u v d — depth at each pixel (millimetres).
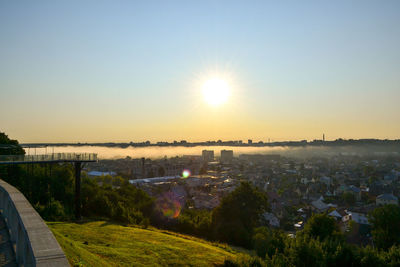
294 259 22484
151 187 160875
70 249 16594
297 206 149750
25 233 6539
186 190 192125
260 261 23422
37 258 4953
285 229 107375
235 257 27484
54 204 40656
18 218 8023
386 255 24734
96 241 26828
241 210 55344
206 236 52000
